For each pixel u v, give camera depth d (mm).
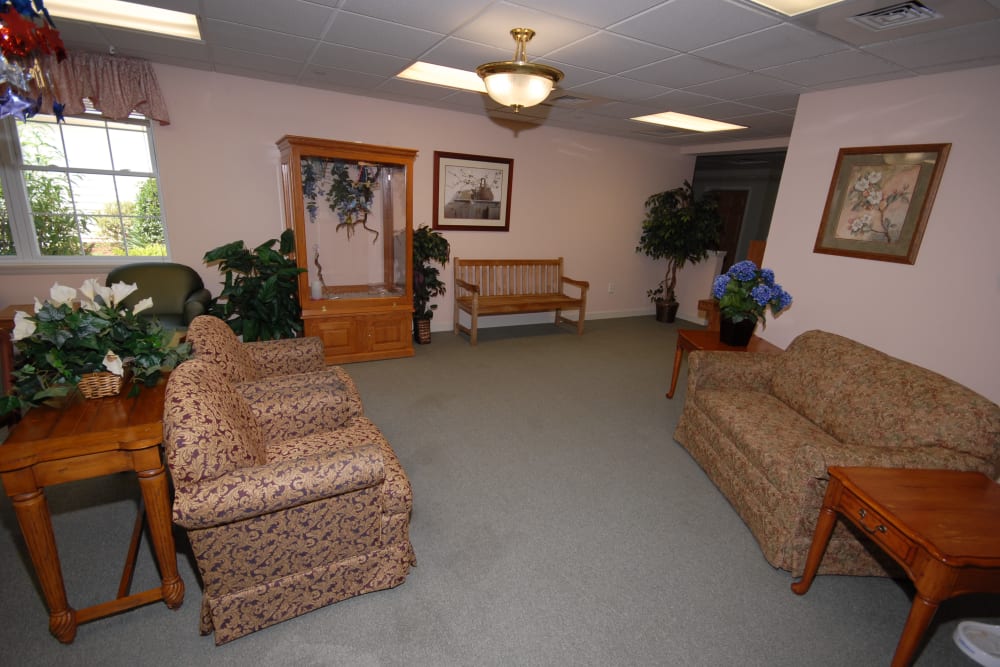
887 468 1704
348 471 1454
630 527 2184
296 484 1386
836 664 1564
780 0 2090
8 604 1634
